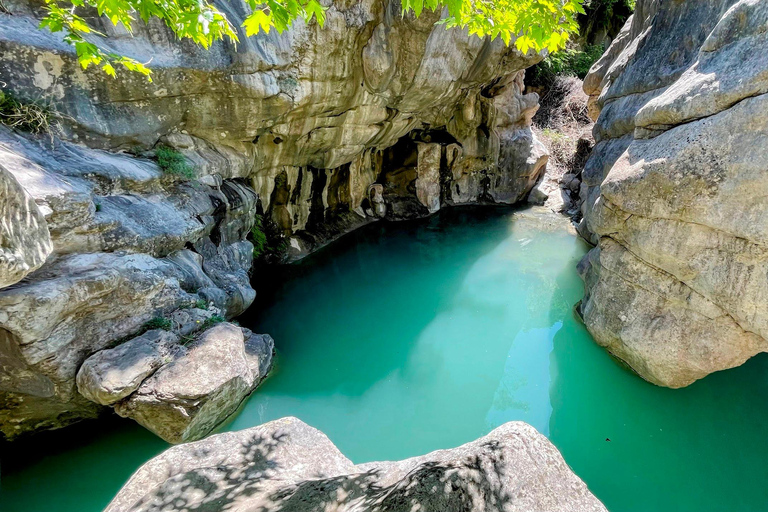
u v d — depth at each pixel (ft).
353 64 28.66
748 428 20.39
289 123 28.99
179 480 11.21
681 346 19.15
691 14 22.66
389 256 40.32
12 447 17.88
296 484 10.82
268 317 29.73
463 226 46.14
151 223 19.72
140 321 18.38
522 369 26.81
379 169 47.11
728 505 17.67
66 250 16.25
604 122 31.55
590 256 28.14
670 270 18.85
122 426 18.98
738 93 15.12
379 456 19.97
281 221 36.63
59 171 16.96
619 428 21.74
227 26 11.91
